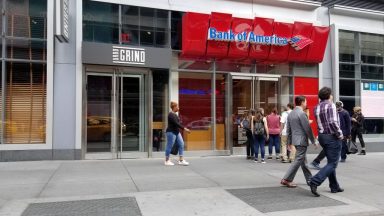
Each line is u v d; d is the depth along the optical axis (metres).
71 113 11.44
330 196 7.07
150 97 12.50
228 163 11.29
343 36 15.27
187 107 13.02
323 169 7.08
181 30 12.86
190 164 11.00
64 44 11.40
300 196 7.03
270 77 14.04
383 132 15.80
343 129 11.59
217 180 8.54
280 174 9.39
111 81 12.16
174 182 8.26
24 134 11.17
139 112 12.49
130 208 6.13
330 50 15.03
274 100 14.16
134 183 8.12
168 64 12.45
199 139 13.17
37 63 11.25
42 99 11.30
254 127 11.63
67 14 11.10
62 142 11.35
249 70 13.89
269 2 14.02
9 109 11.05
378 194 7.32
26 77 11.19
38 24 11.30
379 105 15.79
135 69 12.34
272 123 12.27
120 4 12.16
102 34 11.99
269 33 13.49
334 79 14.90
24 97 11.17
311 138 7.67
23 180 8.37
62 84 11.36
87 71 11.84
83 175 9.00
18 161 10.98
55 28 10.40
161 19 12.68
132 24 12.34
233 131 13.57
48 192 7.25
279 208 6.20
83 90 11.62
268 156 12.68
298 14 14.53
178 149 10.84
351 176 9.32
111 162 11.21
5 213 5.83
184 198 6.80
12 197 6.86
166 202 6.51
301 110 7.72
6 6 11.09
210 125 13.34
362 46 15.61
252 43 13.34
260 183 8.23
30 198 6.78
